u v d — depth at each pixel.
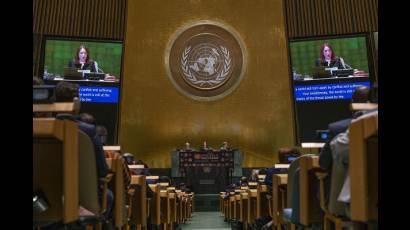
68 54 20.23
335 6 20.75
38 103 3.97
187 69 22.78
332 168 3.95
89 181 3.92
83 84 20.19
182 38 22.72
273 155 22.30
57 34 20.19
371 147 3.20
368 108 4.14
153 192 7.54
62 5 20.30
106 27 20.84
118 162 4.86
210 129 22.88
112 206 4.91
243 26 22.84
